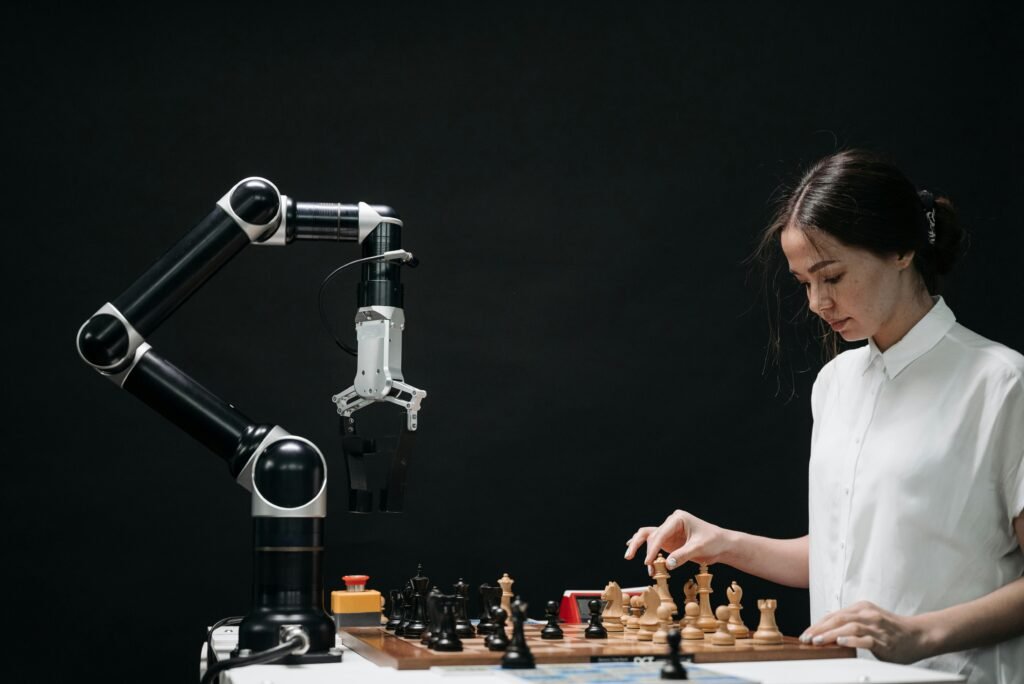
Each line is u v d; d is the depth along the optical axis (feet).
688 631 5.16
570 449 10.06
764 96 10.60
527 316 10.11
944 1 10.83
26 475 9.18
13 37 9.46
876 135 10.67
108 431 9.34
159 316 5.15
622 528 10.07
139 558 9.30
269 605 4.85
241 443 5.08
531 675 4.17
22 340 9.26
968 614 4.90
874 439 5.72
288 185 9.77
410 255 5.38
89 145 9.50
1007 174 10.75
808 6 10.70
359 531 9.65
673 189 10.41
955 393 5.54
